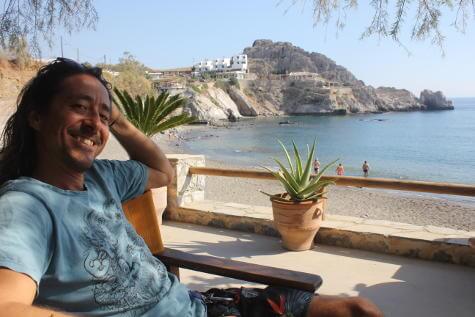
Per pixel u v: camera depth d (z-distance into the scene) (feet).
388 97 501.56
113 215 5.54
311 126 268.41
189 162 19.06
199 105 286.87
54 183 5.12
